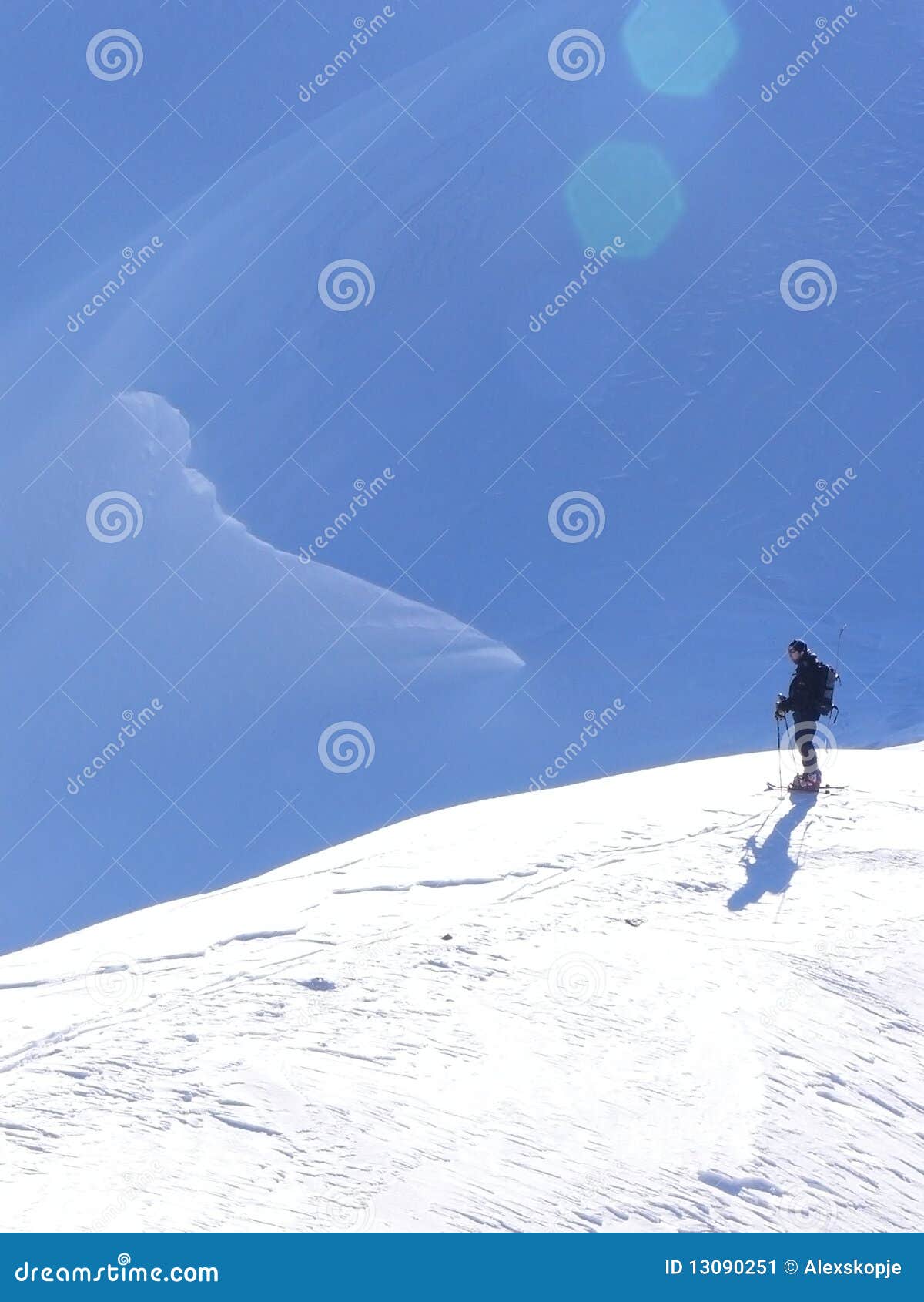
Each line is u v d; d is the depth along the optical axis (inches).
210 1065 266.2
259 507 2197.3
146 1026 289.9
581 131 3068.4
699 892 406.6
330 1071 267.7
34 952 370.9
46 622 2021.4
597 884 408.8
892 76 3083.2
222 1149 229.9
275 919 377.4
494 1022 301.6
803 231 2647.6
